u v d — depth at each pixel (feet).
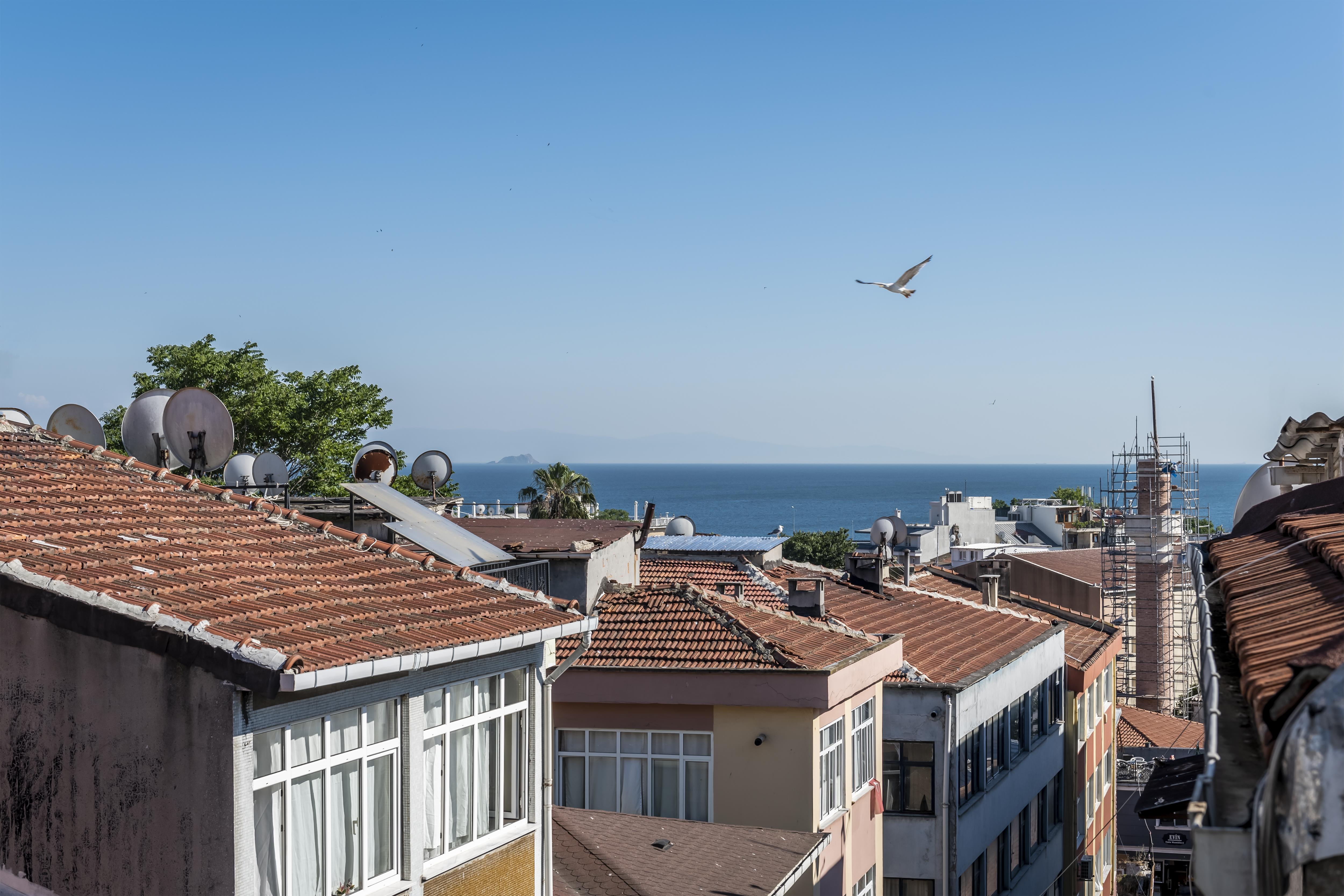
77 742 35.01
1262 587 28.94
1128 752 163.84
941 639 102.73
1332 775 16.43
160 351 189.98
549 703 47.24
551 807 47.09
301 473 186.80
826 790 71.41
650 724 70.49
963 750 90.43
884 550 130.52
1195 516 233.76
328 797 36.24
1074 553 253.65
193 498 50.55
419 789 39.70
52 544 39.68
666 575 96.68
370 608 40.55
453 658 38.86
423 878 39.55
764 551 104.88
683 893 52.54
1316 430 51.75
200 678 33.24
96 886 34.63
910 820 87.15
